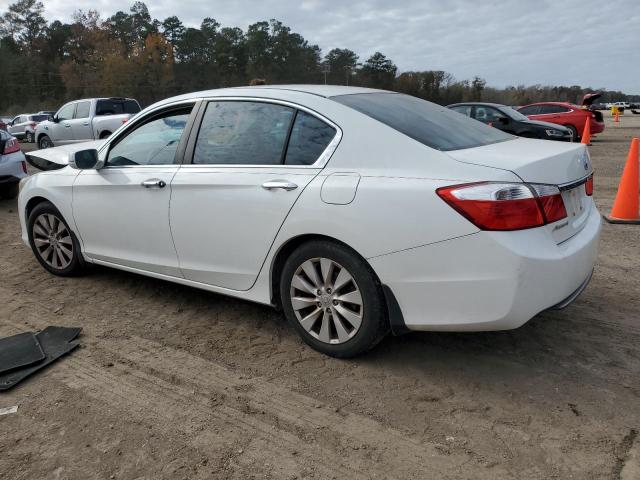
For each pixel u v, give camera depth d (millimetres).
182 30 84812
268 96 3482
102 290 4551
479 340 3506
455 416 2721
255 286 3500
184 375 3166
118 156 4195
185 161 3750
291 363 3273
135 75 75500
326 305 3211
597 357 3260
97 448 2541
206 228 3592
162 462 2436
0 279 4891
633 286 4430
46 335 3701
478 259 2637
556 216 2789
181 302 4270
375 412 2770
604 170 11352
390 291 2916
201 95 3830
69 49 91438
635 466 2334
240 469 2383
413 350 3391
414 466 2375
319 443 2543
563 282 2814
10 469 2412
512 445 2492
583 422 2643
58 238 4777
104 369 3252
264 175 3314
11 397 2973
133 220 4031
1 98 73688
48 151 5820
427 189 2736
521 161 2768
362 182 2928
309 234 3137
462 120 3670
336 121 3156
